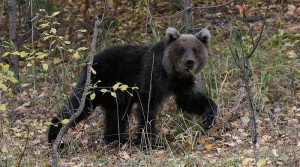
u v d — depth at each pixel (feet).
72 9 64.64
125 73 43.55
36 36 60.29
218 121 44.14
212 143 40.86
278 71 49.98
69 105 42.57
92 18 62.34
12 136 41.50
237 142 39.24
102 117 48.67
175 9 64.13
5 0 58.23
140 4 62.18
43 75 54.03
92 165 36.73
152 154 37.65
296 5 64.95
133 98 44.29
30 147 38.32
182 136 39.86
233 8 64.59
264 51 52.24
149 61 42.27
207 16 63.16
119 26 61.98
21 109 48.06
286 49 54.19
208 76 49.11
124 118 44.98
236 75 49.57
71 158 38.99
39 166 36.17
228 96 47.39
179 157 37.40
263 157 35.37
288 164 34.04
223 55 51.75
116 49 44.60
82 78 43.96
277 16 61.77
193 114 44.11
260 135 40.22
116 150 42.06
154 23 59.31
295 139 39.14
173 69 41.47
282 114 43.86
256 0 65.77
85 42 59.41
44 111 47.42
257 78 47.91
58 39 33.45
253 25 58.54
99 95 44.11
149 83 41.70
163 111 46.21
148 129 41.22
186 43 41.22
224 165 34.50
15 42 53.47
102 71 43.80
